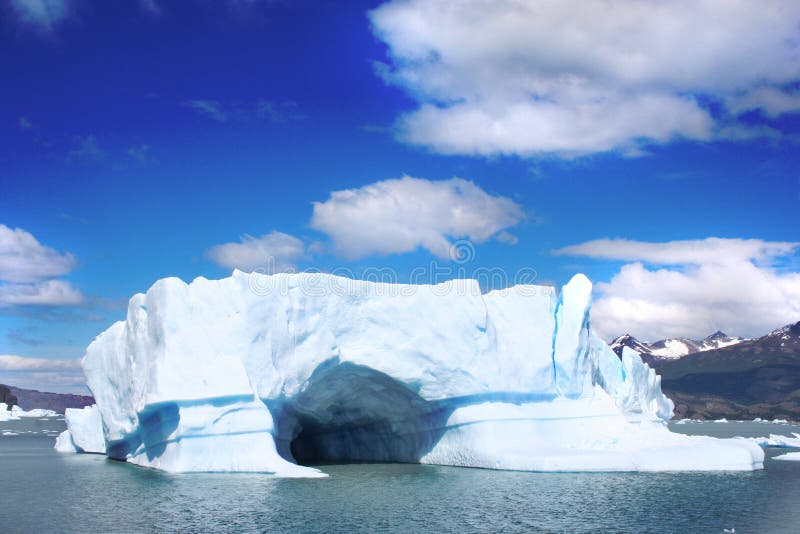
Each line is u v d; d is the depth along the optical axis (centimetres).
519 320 3391
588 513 2095
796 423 13825
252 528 1872
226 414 2739
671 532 1892
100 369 3531
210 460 2722
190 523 1925
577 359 3484
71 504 2189
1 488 2519
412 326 3142
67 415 4225
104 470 3025
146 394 2805
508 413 3145
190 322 2794
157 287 2861
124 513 2050
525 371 3262
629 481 2686
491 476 2794
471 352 3152
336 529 1866
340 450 3753
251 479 2612
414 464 3278
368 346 3100
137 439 3322
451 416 3194
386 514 2047
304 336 2973
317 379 3047
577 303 3578
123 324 3459
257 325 2866
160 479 2636
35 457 3772
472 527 1903
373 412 3456
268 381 2856
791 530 1922
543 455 2936
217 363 2761
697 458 3052
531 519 2002
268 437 2770
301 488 2458
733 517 2066
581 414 3325
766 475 2922
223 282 2902
